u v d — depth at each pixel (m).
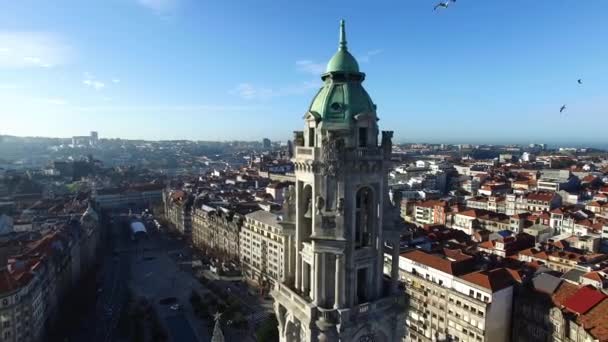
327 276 48.09
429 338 153.50
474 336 137.12
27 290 151.12
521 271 152.25
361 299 51.12
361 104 48.03
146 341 170.62
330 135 46.03
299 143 51.16
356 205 50.47
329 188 47.06
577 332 119.19
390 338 51.91
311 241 49.69
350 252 48.00
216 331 64.19
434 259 156.12
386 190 50.91
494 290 134.25
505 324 138.88
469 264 153.75
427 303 154.12
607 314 118.25
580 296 128.25
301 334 51.75
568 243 199.25
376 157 48.34
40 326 167.12
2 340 141.25
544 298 133.25
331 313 47.16
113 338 173.38
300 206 51.97
